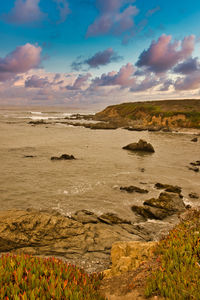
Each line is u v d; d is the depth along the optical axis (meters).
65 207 17.86
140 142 45.59
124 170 30.23
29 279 4.77
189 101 130.75
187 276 5.08
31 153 39.56
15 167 30.03
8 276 4.81
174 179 26.67
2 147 44.06
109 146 49.94
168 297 4.73
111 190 22.31
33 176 26.27
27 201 18.86
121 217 16.45
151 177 27.22
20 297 4.24
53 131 75.44
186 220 8.80
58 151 42.25
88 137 64.12
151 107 121.12
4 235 11.29
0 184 22.97
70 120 126.06
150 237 13.37
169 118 95.44
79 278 5.46
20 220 12.34
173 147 50.09
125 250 9.13
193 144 54.41
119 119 120.56
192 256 5.84
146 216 16.69
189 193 22.20
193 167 32.06
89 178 26.16
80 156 38.50
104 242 12.02
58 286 4.51
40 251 10.99
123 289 5.73
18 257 5.78
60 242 11.71
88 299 4.49
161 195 20.03
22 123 98.50
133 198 20.39
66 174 27.58
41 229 12.27
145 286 5.47
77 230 12.76
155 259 6.88
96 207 18.14
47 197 19.94
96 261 10.39
